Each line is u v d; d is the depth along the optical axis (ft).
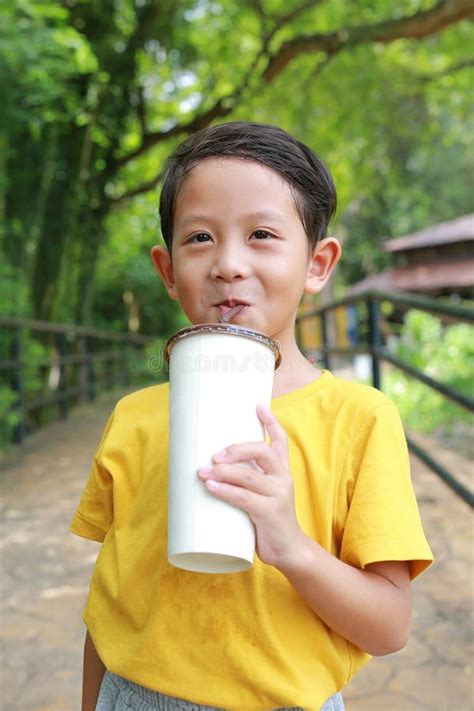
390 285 45.06
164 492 3.56
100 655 3.53
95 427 25.54
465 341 26.73
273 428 2.81
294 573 2.88
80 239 33.63
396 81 36.17
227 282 3.24
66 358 27.66
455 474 15.92
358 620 3.05
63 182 29.04
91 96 30.07
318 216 3.52
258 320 3.25
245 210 3.24
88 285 35.17
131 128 37.58
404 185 49.88
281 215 3.28
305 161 3.45
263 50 31.30
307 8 29.73
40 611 9.93
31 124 21.63
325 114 37.99
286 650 3.20
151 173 42.27
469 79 36.52
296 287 3.36
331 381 3.65
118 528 3.71
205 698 3.20
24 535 13.32
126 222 47.39
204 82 38.63
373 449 3.34
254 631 3.21
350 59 34.53
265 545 2.79
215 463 2.68
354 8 32.48
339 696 3.62
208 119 33.86
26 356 22.93
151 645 3.32
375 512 3.20
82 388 30.35
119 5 31.30
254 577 3.26
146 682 3.30
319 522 3.30
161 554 3.46
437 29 25.80
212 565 2.81
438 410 23.13
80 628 9.39
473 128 59.77
